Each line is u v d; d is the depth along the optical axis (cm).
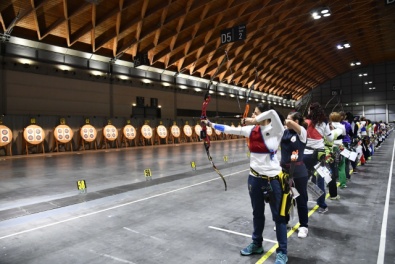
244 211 421
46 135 1619
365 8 2345
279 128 255
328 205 443
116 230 350
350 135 614
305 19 2333
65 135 1642
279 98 4312
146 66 2270
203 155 1296
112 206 455
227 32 1596
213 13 1880
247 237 324
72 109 1836
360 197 486
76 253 287
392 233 325
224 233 336
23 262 269
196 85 2841
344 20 2591
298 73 3884
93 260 271
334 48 3406
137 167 914
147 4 1584
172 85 2583
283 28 2341
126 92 2198
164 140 2338
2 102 1509
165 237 326
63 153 1548
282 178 261
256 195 273
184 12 1744
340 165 549
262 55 2855
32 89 1634
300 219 329
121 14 1638
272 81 3678
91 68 1930
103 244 308
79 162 1099
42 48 1648
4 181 693
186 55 2267
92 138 1764
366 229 340
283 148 331
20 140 1509
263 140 261
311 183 377
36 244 311
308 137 404
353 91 4456
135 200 490
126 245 305
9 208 448
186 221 379
